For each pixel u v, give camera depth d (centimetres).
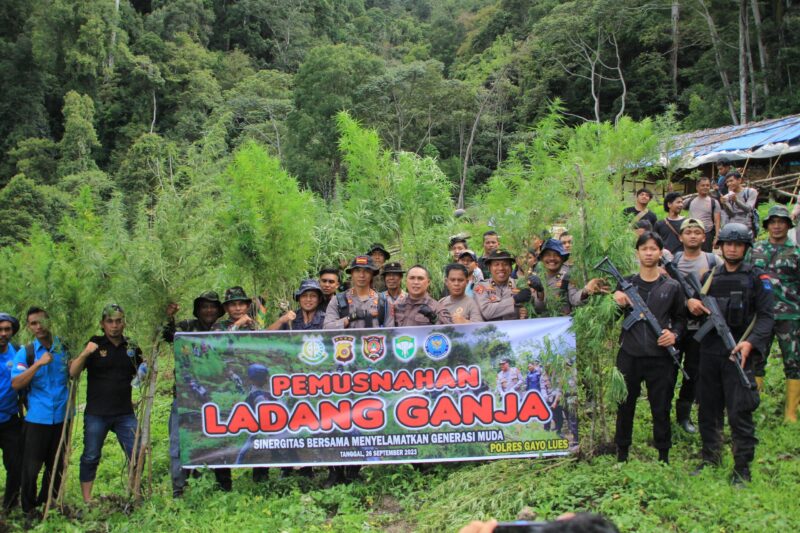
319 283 685
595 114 4244
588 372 537
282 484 566
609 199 559
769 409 629
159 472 666
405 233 913
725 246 500
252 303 723
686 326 531
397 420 555
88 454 559
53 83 5675
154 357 562
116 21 6062
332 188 4081
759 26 3006
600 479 494
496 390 549
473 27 7425
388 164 929
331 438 556
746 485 482
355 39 8575
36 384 556
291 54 8038
